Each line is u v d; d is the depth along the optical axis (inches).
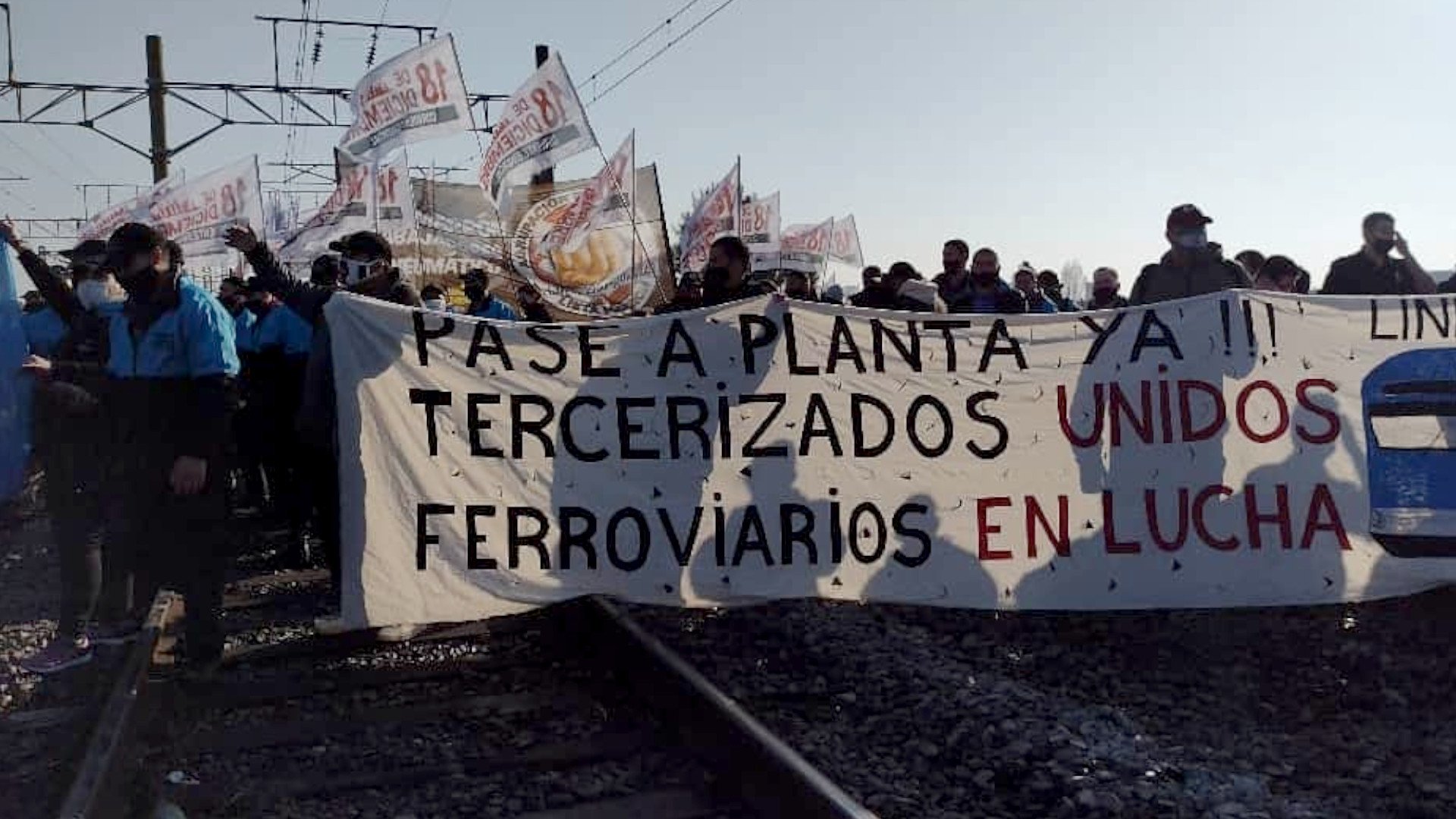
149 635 234.4
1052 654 238.2
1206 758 178.2
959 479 241.0
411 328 223.9
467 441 225.1
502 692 214.7
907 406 240.8
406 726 195.8
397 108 492.1
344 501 219.1
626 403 232.1
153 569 224.2
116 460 220.4
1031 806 162.9
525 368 228.7
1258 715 205.5
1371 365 251.1
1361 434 248.4
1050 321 246.2
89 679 228.8
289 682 217.0
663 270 525.7
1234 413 247.8
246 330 406.3
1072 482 243.3
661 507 231.1
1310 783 172.7
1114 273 442.3
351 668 228.8
